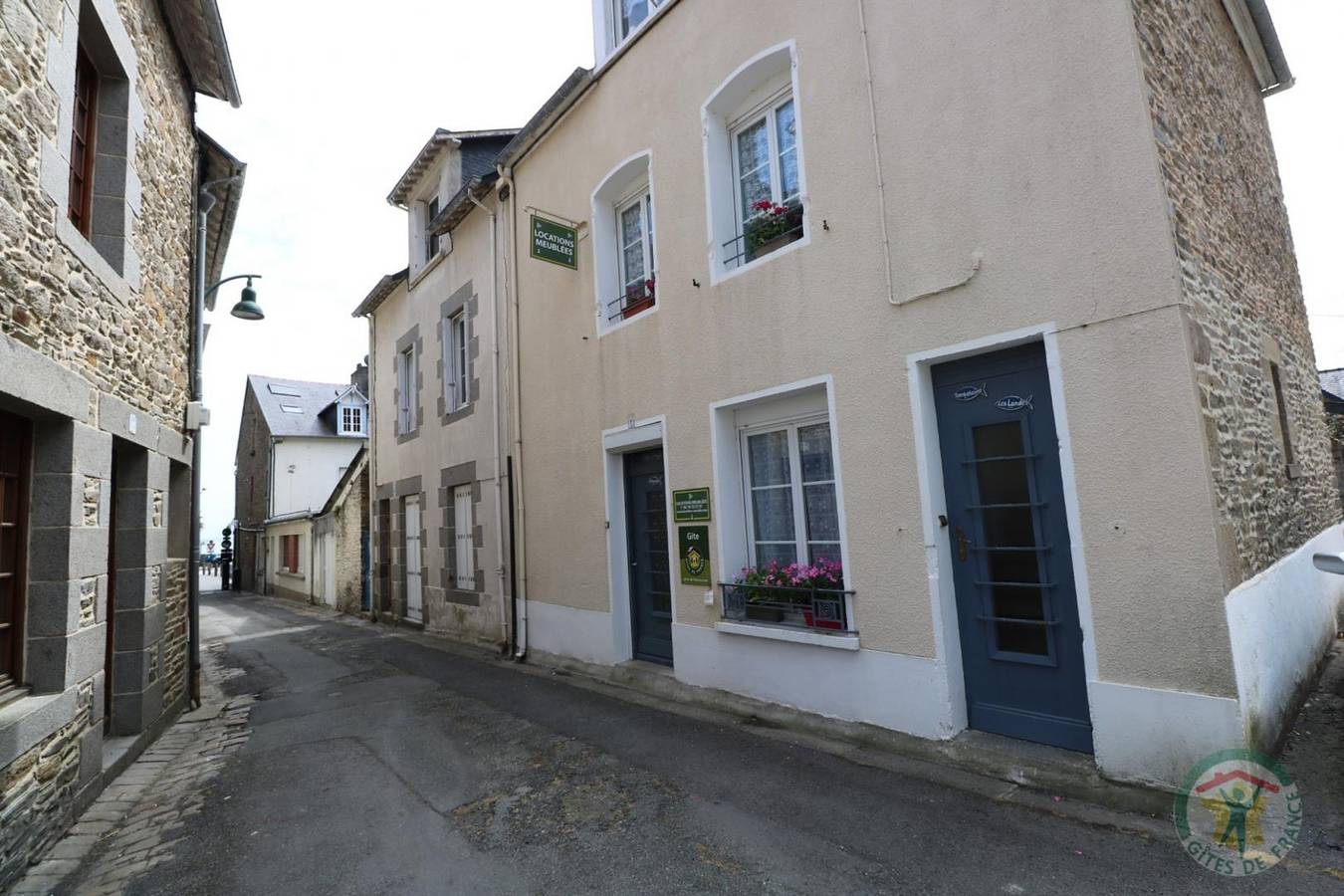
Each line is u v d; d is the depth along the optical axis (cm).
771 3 563
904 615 456
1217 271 434
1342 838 315
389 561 1396
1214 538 341
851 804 381
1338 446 1026
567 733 548
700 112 625
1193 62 473
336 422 2953
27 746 364
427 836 382
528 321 879
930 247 451
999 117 422
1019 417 423
